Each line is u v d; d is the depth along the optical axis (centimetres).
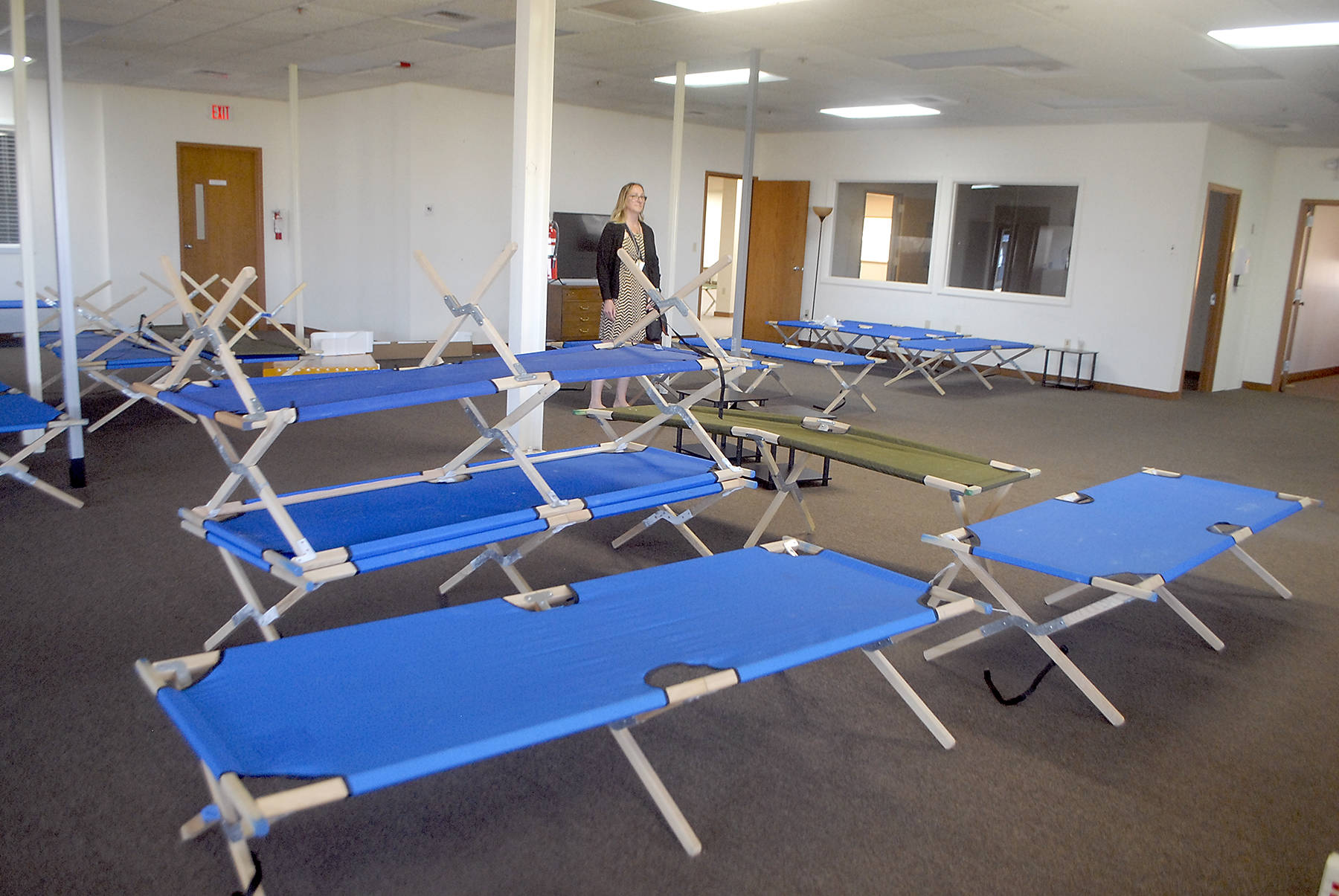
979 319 1074
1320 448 702
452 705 173
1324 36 549
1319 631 337
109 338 674
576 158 1073
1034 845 207
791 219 1214
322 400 264
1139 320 955
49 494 426
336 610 316
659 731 248
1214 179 928
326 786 144
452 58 803
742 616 222
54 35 423
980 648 309
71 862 188
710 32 652
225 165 1120
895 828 210
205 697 174
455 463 320
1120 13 533
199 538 382
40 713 243
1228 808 224
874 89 847
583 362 348
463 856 195
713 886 188
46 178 1026
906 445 388
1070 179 989
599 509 301
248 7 648
